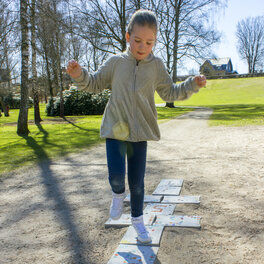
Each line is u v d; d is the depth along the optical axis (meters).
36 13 12.73
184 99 2.16
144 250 2.07
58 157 6.15
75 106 22.03
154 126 2.15
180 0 24.17
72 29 18.05
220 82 60.59
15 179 4.44
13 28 11.90
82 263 1.96
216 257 1.94
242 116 15.14
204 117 15.78
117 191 2.13
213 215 2.65
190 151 6.04
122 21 21.59
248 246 2.06
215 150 5.99
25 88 10.82
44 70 34.84
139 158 2.12
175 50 24.89
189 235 2.28
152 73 2.05
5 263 1.99
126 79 1.99
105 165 5.16
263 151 5.57
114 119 2.04
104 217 2.76
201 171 4.34
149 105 2.10
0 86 25.33
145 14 1.87
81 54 28.56
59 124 14.53
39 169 5.08
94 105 21.97
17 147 7.72
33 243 2.28
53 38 17.41
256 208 2.75
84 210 2.97
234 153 5.55
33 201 3.34
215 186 3.55
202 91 52.31
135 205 2.20
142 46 1.89
